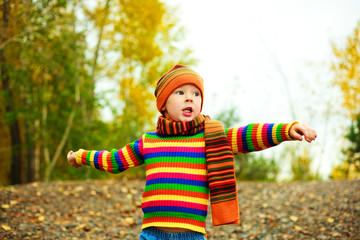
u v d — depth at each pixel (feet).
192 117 6.97
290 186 24.72
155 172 6.59
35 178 34.35
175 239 6.17
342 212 16.37
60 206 17.47
